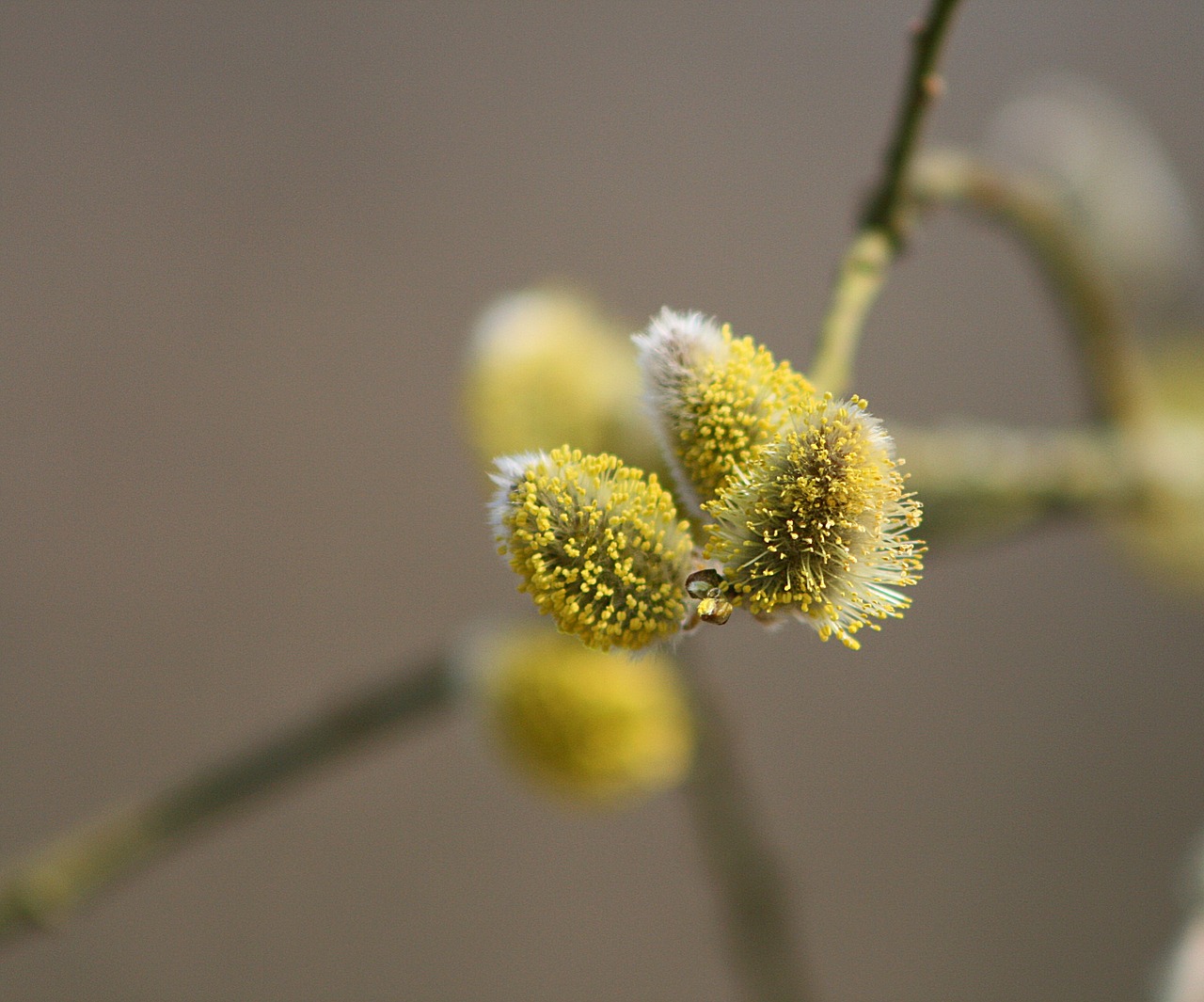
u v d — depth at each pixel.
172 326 1.59
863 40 1.57
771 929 0.80
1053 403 1.57
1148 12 1.53
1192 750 1.64
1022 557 1.65
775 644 1.65
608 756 0.67
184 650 1.64
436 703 0.78
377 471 1.63
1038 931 1.64
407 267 1.59
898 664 1.66
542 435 0.63
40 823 1.61
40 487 1.60
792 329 1.58
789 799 1.64
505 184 1.59
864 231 0.61
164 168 1.56
